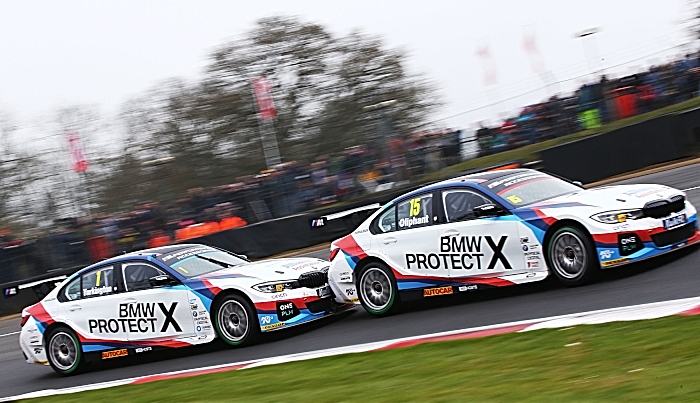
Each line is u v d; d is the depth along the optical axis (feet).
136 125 244.83
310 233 177.88
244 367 79.46
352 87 238.07
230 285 91.20
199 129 242.58
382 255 90.84
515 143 184.03
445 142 184.55
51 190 232.12
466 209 86.69
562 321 68.13
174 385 77.30
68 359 100.42
